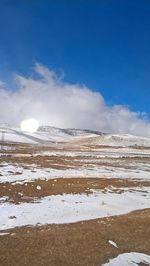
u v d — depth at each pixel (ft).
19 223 92.38
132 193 146.61
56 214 104.78
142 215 108.37
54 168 208.13
